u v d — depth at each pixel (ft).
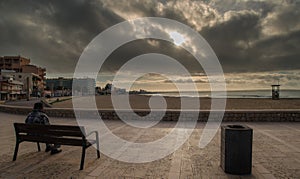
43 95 266.77
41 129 17.02
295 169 15.49
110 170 15.47
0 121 38.96
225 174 14.74
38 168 15.74
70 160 17.49
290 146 21.34
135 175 14.62
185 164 16.74
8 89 215.92
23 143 22.81
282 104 89.76
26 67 322.14
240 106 80.53
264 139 24.14
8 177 14.11
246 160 14.62
